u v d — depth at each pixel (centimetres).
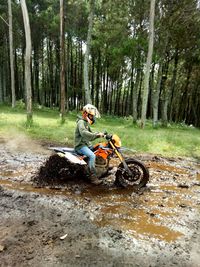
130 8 1883
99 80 3509
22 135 1074
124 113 3844
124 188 567
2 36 2745
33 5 2684
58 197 500
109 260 324
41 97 3762
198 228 416
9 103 2855
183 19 1853
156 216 448
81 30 2544
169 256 340
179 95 3419
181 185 602
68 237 368
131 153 908
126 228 403
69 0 2153
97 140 1036
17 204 464
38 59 3247
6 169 650
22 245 345
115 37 2075
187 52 2144
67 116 2175
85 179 593
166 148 1004
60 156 570
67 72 2967
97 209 461
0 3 2503
